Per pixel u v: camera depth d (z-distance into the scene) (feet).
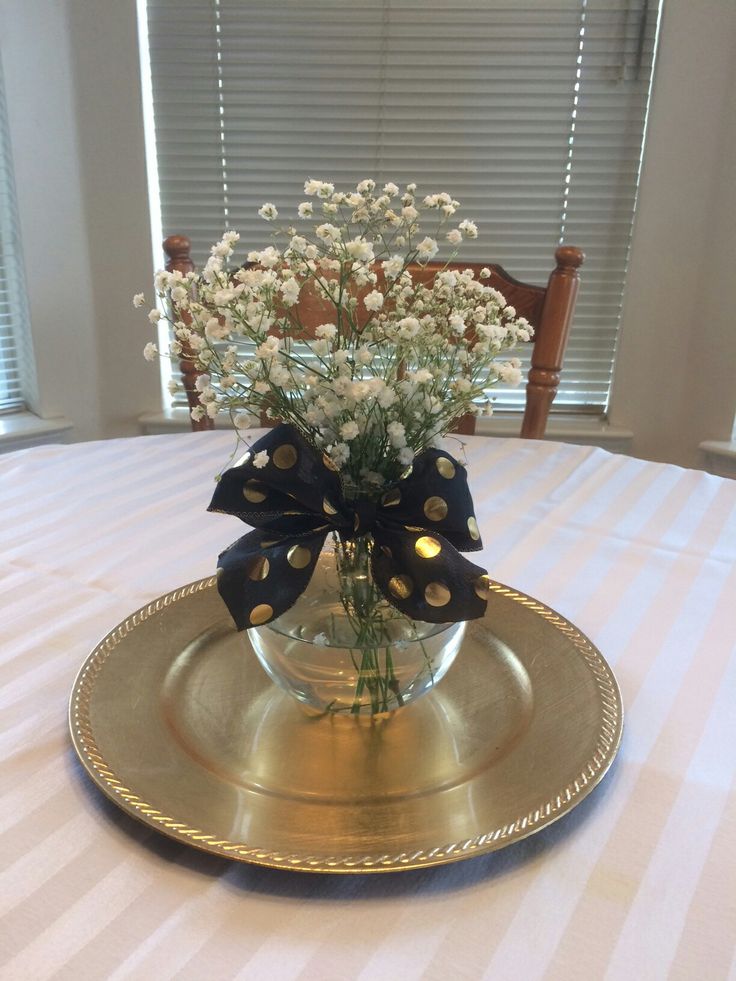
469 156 5.91
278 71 5.78
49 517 3.06
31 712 1.96
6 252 5.92
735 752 1.85
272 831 1.58
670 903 1.45
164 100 5.86
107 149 5.67
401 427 1.67
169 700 2.02
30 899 1.44
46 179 5.57
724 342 5.75
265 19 5.66
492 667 2.19
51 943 1.36
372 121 5.88
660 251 5.76
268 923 1.41
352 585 1.92
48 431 6.11
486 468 3.56
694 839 1.60
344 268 1.85
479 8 5.57
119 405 6.33
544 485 3.39
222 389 1.81
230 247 1.84
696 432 6.09
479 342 1.87
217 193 6.08
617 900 1.46
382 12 5.62
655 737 1.90
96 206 5.77
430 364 1.84
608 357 6.34
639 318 5.95
